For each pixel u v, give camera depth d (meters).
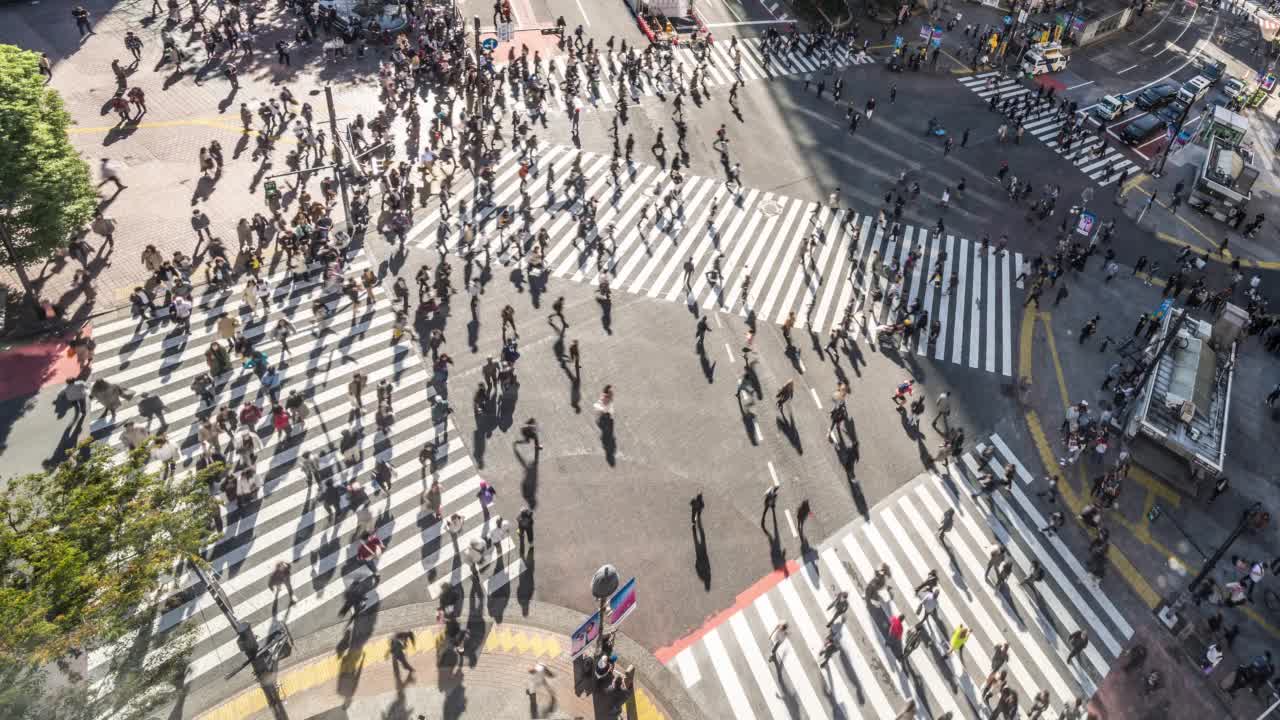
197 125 49.91
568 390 36.59
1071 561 32.53
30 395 33.69
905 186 54.41
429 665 26.44
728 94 62.03
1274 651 30.39
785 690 26.95
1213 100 70.62
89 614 19.55
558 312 39.84
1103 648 29.67
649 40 67.31
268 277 40.91
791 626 28.77
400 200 44.44
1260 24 87.12
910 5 77.56
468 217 46.25
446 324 39.28
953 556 31.97
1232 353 41.06
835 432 36.12
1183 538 34.09
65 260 40.19
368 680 25.86
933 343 42.03
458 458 33.09
